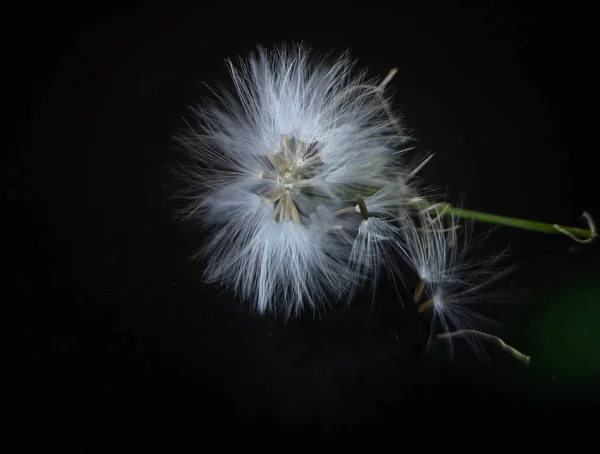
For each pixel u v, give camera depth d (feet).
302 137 0.16
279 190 0.16
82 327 0.16
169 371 0.15
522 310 0.16
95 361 0.15
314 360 0.15
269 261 0.16
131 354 0.15
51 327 0.16
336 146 0.16
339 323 0.16
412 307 0.16
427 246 0.16
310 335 0.15
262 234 0.16
